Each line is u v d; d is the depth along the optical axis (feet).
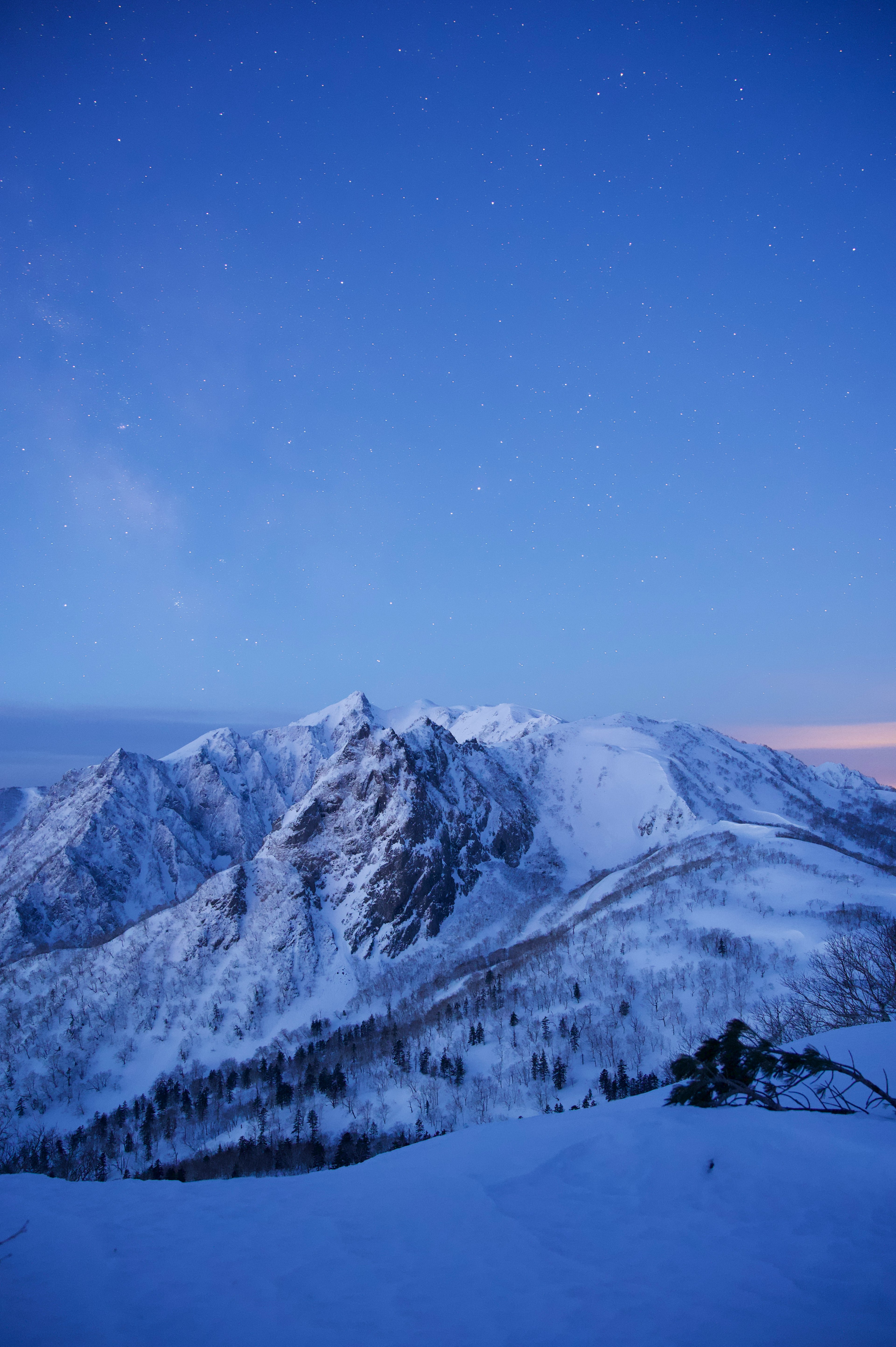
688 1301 20.65
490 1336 19.88
